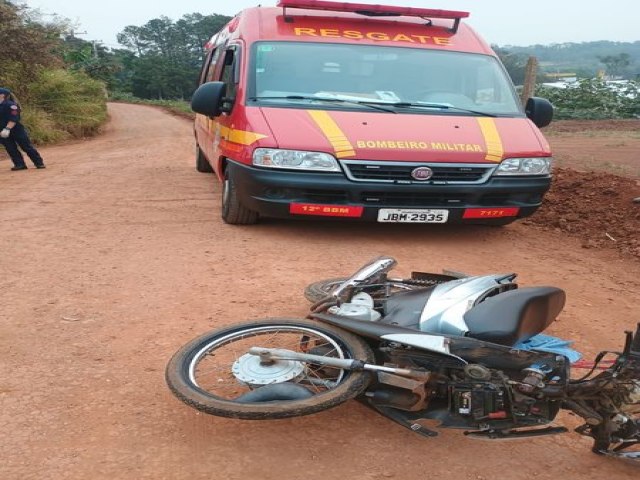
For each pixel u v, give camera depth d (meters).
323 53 7.00
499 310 3.03
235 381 3.68
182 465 2.99
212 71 9.23
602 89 33.59
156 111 51.75
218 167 7.58
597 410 2.87
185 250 6.32
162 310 4.79
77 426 3.28
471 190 6.21
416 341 2.96
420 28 7.64
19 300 4.97
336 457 3.07
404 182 6.07
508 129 6.62
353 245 6.55
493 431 2.90
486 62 7.39
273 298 5.02
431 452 3.13
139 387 3.67
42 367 3.89
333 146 5.98
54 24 24.88
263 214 6.35
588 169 12.05
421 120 6.47
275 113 6.34
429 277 4.36
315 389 3.27
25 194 9.59
